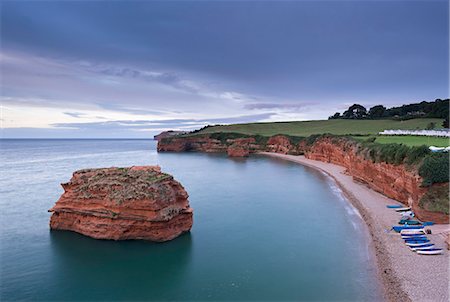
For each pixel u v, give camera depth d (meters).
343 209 48.69
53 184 69.69
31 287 26.25
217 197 57.28
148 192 33.69
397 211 43.75
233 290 25.73
